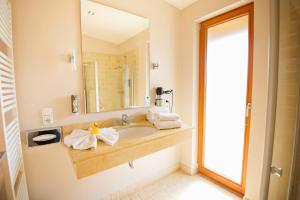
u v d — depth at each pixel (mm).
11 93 958
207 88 1947
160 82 1875
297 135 744
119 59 1537
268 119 754
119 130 1440
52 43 1198
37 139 1144
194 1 1818
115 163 1026
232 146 1757
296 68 770
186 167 2133
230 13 1616
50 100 1221
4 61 827
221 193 1737
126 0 1532
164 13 1830
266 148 769
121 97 1584
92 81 1399
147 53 1729
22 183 1027
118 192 1647
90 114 1416
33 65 1143
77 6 1280
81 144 1032
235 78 1666
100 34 1408
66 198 1345
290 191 778
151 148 1204
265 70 1323
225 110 1787
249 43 1503
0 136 744
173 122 1447
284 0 734
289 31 750
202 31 1896
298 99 750
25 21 1098
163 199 1654
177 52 2010
